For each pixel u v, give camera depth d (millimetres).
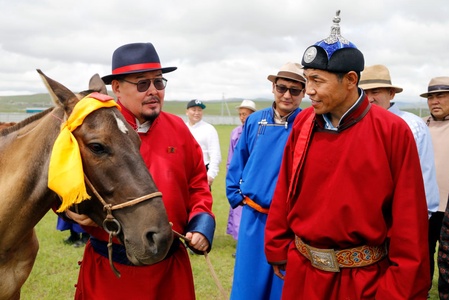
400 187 2438
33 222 2660
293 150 2840
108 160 2408
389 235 2527
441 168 5000
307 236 2600
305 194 2621
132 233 2381
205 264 6336
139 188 2406
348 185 2467
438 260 3104
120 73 2824
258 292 3986
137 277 2787
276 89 4016
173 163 2955
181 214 2967
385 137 2461
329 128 2592
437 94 5164
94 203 2494
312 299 2613
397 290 2391
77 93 2629
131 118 2914
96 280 2844
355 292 2512
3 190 2627
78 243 7152
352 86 2496
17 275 2857
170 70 3039
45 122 2617
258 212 4027
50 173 2344
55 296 5184
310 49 2521
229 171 4367
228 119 79438
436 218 4961
